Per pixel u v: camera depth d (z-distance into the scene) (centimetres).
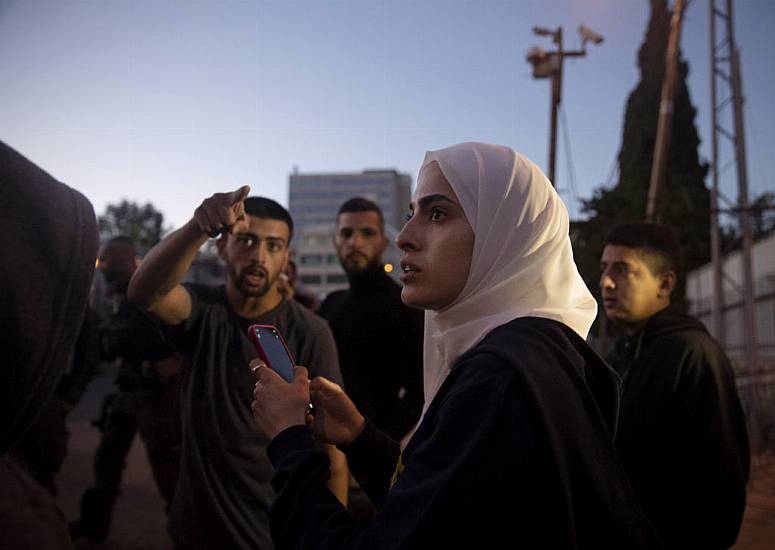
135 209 7238
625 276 265
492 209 141
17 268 88
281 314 258
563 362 126
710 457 221
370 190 11269
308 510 121
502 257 141
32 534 86
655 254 265
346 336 349
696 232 2731
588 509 116
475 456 110
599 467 118
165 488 407
